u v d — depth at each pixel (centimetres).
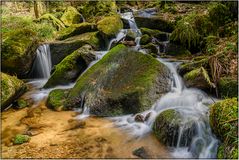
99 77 609
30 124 527
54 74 706
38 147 449
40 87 723
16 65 716
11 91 595
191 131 426
